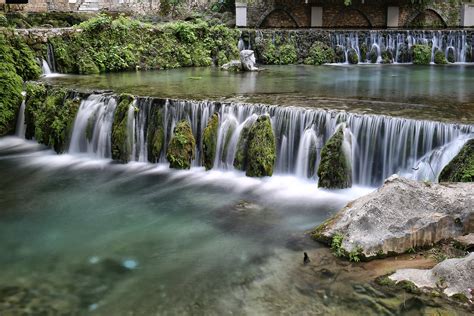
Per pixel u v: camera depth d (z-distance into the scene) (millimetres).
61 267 7062
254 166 10430
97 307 6105
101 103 12461
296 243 7492
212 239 7828
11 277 6797
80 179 10789
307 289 6305
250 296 6250
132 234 8094
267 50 22422
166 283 6602
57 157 12391
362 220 7059
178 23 21750
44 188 10273
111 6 24891
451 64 22359
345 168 9711
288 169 10688
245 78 16938
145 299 6254
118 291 6441
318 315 5816
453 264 6184
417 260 6742
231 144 10953
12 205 9391
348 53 22906
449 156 9086
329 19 26453
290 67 21000
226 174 10805
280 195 9586
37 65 16875
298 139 10539
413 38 23125
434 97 12758
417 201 7184
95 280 6711
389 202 7137
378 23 26703
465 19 26281
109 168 11500
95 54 18719
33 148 13062
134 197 9695
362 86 14961
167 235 8023
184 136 11164
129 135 11820
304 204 9109
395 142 9703
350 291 6195
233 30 22547
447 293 5945
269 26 26141
